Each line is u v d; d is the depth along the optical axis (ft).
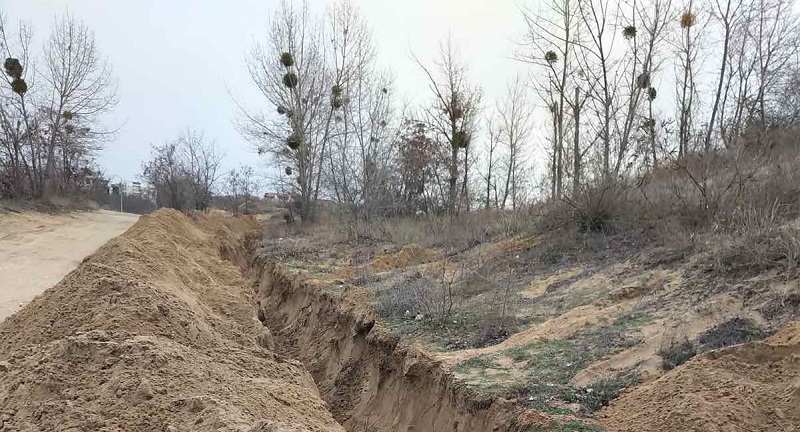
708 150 36.14
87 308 19.45
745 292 20.15
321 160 88.38
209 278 32.96
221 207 124.67
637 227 34.06
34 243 62.34
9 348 18.72
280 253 55.57
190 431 11.71
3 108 102.06
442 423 19.42
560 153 56.54
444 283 31.01
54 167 113.19
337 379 28.60
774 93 55.57
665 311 21.44
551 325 23.31
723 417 13.17
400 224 64.08
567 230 37.65
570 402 16.62
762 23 57.67
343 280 39.99
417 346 23.88
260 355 20.42
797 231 22.21
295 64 89.81
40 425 12.04
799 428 12.73
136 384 13.30
